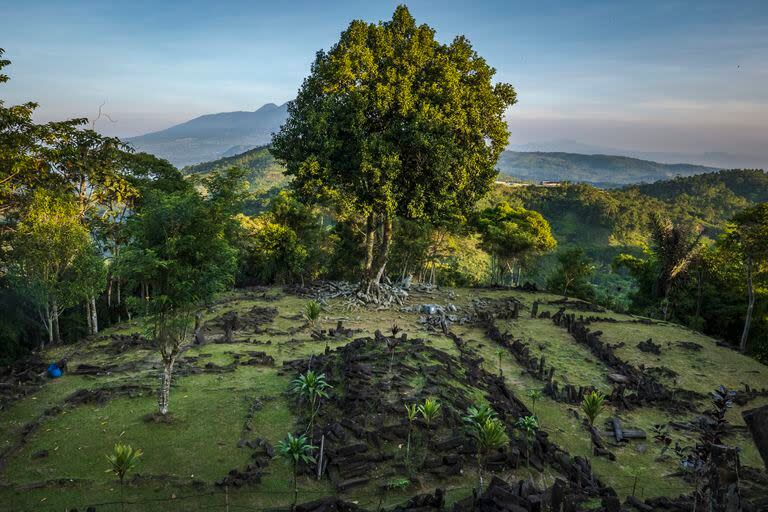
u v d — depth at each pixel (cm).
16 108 2961
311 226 5575
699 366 2802
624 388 2258
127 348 2420
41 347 2548
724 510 920
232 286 4194
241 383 1923
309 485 1269
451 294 4347
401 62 3244
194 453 1389
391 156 3094
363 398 1636
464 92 3284
